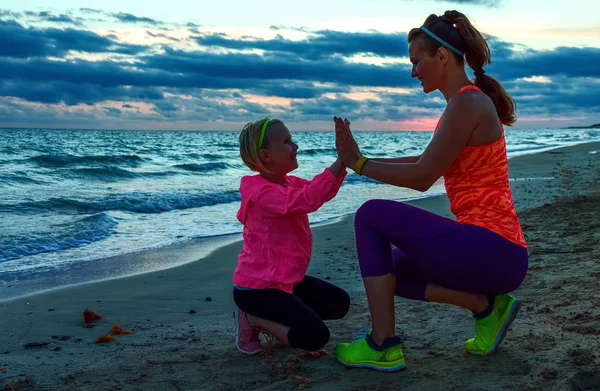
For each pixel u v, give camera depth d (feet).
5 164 63.52
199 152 110.01
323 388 8.01
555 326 9.92
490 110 7.77
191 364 9.35
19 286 16.24
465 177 8.01
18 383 8.61
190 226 27.94
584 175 47.96
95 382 8.65
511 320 8.68
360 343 8.76
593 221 21.75
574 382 7.09
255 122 9.17
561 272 13.88
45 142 154.30
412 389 7.72
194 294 15.05
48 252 21.35
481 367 8.30
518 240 8.01
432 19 8.35
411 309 12.01
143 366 9.33
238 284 9.32
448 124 7.77
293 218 9.11
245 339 9.66
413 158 9.27
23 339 11.21
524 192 36.68
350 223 27.76
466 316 11.25
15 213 30.04
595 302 11.04
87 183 49.24
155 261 19.77
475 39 8.09
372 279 8.45
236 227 27.71
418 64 8.37
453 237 7.93
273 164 9.18
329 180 8.41
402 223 8.18
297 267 9.24
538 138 226.58
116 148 122.42
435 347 9.52
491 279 8.05
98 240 23.93
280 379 8.47
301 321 8.95
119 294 15.11
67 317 12.91
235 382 8.43
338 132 8.27
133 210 33.22
